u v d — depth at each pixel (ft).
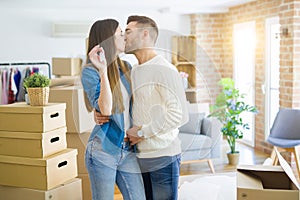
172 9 22.29
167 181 6.96
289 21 16.67
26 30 21.86
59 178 9.77
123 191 7.33
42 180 9.36
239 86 22.97
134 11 23.41
